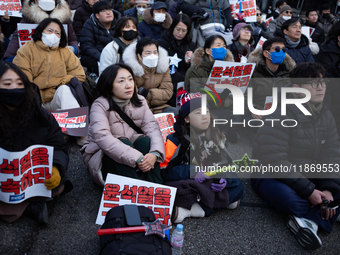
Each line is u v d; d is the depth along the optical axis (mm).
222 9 6137
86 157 2982
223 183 2857
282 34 5102
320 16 6891
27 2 4504
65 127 3539
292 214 2873
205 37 5785
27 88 2395
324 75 2912
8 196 2414
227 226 2943
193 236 2779
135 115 2998
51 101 3824
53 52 3771
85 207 2967
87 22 4996
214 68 3814
